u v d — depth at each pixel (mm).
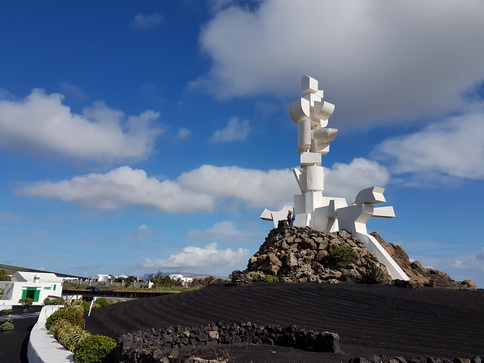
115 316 22734
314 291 23594
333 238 31484
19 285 44031
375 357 9719
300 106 35906
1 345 17625
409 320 16719
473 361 9719
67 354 13375
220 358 10758
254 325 14438
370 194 31281
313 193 35531
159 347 12531
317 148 36812
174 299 26469
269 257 31562
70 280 77688
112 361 12289
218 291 26922
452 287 28250
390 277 28734
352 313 18422
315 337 12719
